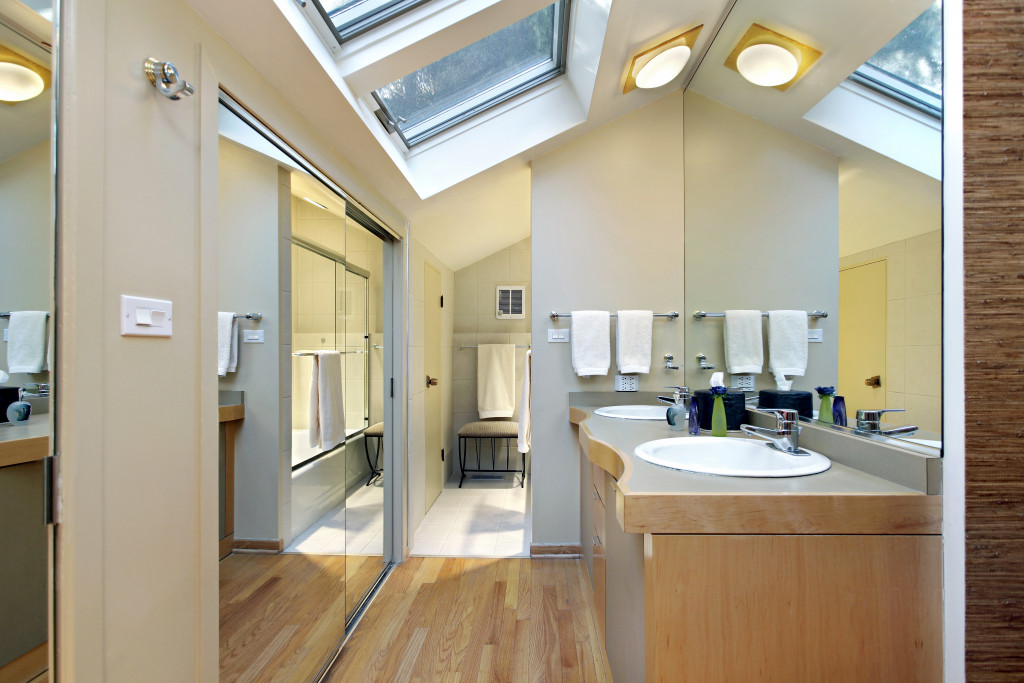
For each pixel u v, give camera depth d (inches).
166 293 34.1
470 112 89.5
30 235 37.4
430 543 106.3
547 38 81.8
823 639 35.7
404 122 80.1
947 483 36.1
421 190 90.3
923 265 39.1
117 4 29.9
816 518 36.0
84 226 27.4
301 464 75.2
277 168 62.1
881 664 35.7
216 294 39.3
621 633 52.0
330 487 82.7
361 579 86.9
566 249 98.1
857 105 47.3
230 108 44.2
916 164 40.0
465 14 57.4
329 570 70.7
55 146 26.5
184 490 35.7
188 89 33.6
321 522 78.6
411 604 79.7
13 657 40.3
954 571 35.6
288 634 61.6
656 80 82.7
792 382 60.3
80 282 27.1
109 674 28.9
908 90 40.7
